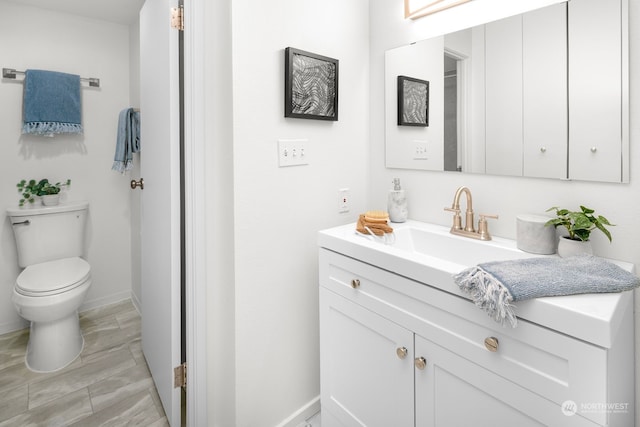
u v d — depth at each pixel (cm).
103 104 264
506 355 81
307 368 160
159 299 166
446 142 145
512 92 124
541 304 74
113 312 266
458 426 93
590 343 68
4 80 226
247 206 132
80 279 206
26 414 162
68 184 254
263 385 144
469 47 134
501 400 83
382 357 113
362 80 171
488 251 122
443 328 94
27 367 199
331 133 159
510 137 125
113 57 266
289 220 146
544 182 119
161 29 147
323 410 140
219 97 133
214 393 151
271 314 144
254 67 129
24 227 226
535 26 117
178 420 152
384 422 115
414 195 160
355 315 122
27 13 230
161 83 150
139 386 183
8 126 229
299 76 140
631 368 99
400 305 105
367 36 171
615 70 102
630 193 102
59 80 235
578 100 109
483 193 136
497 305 75
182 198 149
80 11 242
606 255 107
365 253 115
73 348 208
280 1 135
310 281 157
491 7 127
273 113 136
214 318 147
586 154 109
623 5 100
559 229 116
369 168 179
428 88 149
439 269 92
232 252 131
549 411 75
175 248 145
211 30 135
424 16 149
